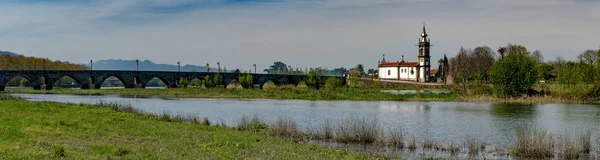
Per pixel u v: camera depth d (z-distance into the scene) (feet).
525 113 226.79
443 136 143.43
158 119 156.15
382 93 404.36
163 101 326.85
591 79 356.18
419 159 101.96
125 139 99.04
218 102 317.22
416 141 130.00
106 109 183.93
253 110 244.01
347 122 173.68
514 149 111.75
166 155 78.43
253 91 451.12
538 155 107.55
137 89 516.32
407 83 595.88
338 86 573.33
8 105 177.27
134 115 161.79
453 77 615.98
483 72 597.11
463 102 319.68
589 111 238.89
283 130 134.62
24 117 129.39
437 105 288.10
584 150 113.60
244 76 616.39
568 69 387.96
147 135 107.76
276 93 419.54
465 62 598.75
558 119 197.88
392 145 120.98
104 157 72.95
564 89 362.94
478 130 159.02
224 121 183.73
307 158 86.43
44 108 171.22
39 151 73.67
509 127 168.25
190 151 85.71
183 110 243.19
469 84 503.20
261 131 137.18
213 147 92.27
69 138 94.07
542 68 578.25
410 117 205.05
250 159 80.38
